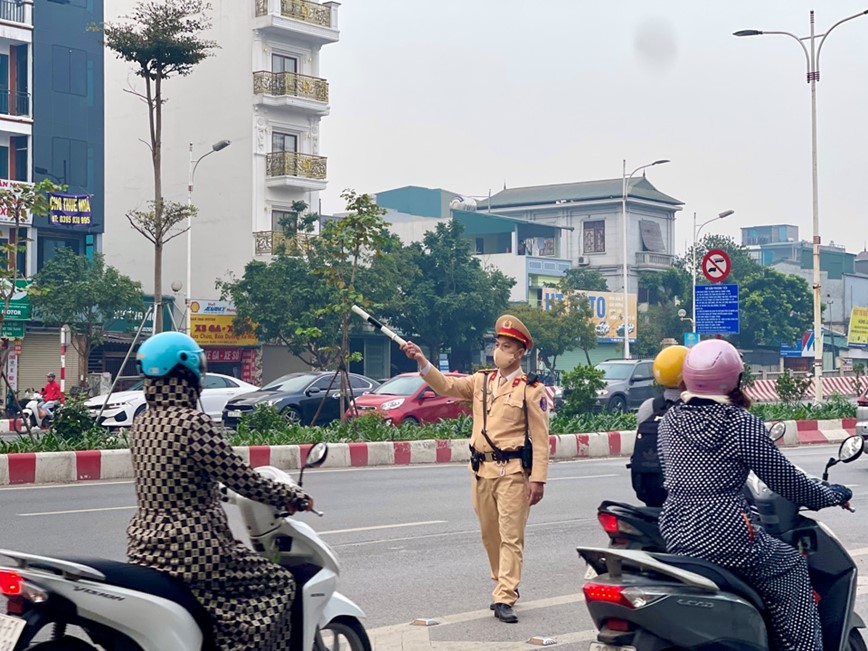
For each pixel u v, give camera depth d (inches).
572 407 888.3
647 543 210.8
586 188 3083.2
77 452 613.6
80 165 1539.1
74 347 1493.6
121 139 1921.8
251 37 1771.7
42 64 1507.1
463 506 519.2
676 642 180.1
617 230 2967.5
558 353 2209.6
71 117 1534.2
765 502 210.5
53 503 510.0
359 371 1872.5
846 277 3543.3
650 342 2546.8
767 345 2664.9
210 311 1637.6
